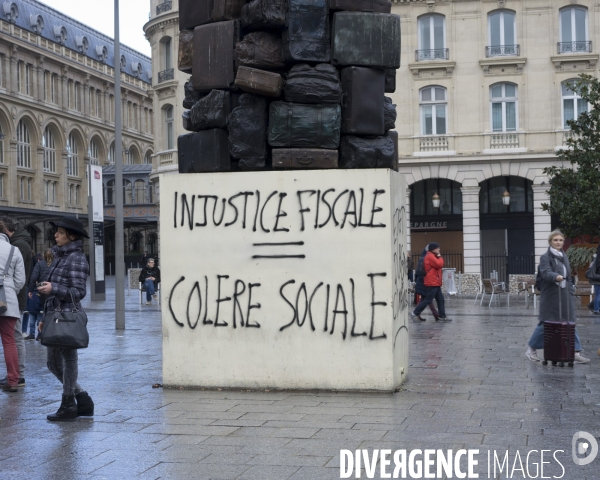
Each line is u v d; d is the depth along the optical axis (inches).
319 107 344.2
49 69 2874.0
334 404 316.2
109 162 3294.8
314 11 343.6
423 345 528.4
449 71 1448.1
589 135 1017.5
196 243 354.9
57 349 302.5
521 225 1493.6
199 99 374.0
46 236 2738.7
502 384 364.2
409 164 1461.6
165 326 357.7
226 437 263.1
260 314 347.9
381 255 338.0
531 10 1428.4
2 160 2623.0
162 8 1743.4
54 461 236.7
